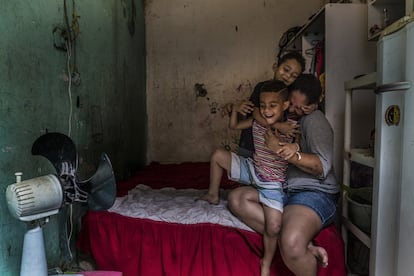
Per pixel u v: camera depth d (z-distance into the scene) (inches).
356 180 83.9
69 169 47.0
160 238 66.7
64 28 73.7
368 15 86.7
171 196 83.9
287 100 63.6
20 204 39.2
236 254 64.3
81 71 82.9
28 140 59.5
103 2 99.3
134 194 84.5
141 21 150.3
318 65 110.0
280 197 61.9
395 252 50.3
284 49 152.6
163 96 159.8
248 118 74.4
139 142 145.6
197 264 64.7
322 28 119.1
